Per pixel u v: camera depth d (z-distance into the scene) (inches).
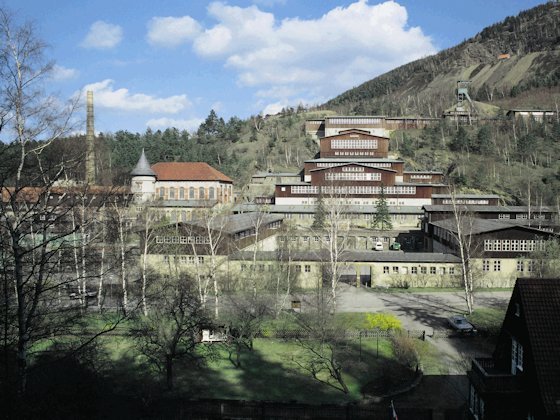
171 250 2516.0
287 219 4352.9
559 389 946.7
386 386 1425.9
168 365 1423.5
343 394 1387.8
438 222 3260.3
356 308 2239.2
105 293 2092.8
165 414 1231.5
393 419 1138.7
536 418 971.9
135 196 3459.6
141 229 2475.4
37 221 1042.7
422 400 1349.7
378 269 2657.5
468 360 1633.9
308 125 7672.2
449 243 2925.7
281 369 1569.9
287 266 2436.0
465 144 6446.9
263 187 5639.8
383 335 1833.2
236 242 2787.9
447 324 2007.9
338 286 2662.4
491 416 1067.9
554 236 2506.2
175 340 1448.1
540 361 979.3
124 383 1445.6
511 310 1133.1
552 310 1035.9
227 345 1734.7
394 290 2583.7
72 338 1572.3
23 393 894.4
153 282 2158.0
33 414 861.2
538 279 1075.3
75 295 1920.5
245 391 1406.3
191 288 1979.6
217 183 5098.4
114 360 1598.2
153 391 1392.7
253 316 1772.9
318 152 6717.5
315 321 1708.9
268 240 3430.1
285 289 2368.4
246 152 7716.5
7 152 1000.9
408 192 4564.5
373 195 4598.9
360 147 5703.7
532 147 6190.9
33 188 1135.6
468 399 1261.1
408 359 1585.9
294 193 4665.4
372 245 3850.9
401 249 3693.4
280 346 1763.0
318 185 4630.9
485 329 1877.5
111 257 2074.3
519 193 5049.2
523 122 7288.4
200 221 2733.8
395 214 4409.5
